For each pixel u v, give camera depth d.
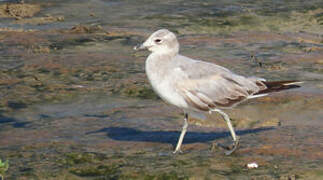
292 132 12.81
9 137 12.79
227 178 10.37
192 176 10.48
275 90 11.63
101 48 21.73
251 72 18.45
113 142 12.29
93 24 26.08
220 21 26.64
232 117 14.57
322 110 14.93
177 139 12.47
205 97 11.27
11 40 22.36
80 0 30.73
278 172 10.55
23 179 10.41
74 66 18.94
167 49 11.45
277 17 27.31
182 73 11.23
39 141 12.45
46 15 27.83
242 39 23.12
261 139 12.29
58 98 16.08
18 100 15.87
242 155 11.34
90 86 17.08
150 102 15.70
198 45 22.09
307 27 26.19
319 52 21.17
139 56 20.56
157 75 11.33
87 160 11.24
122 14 27.80
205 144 12.06
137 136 12.73
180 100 11.26
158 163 11.02
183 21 26.53
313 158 11.16
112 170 10.76
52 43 22.03
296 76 18.00
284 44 22.34
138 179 10.44
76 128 13.38
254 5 29.36
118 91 16.62
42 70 18.52
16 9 28.64
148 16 27.34
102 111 14.86
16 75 18.05
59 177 10.52
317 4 29.44
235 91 11.42
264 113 14.84
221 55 20.70
